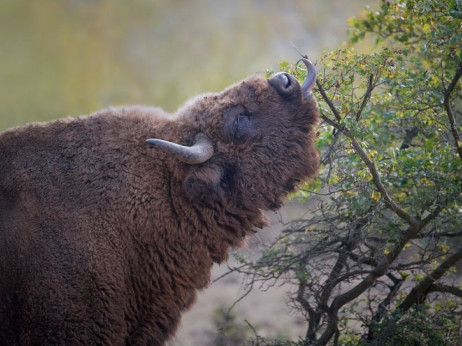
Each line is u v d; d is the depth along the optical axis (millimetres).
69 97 62219
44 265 21312
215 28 69812
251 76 23562
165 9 75250
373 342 22656
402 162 22953
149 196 22344
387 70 23453
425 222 23016
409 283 28312
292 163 23156
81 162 22422
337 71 24375
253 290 34219
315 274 25547
